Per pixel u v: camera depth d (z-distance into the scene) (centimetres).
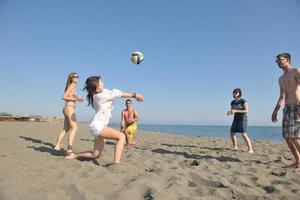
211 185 359
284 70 482
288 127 466
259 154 677
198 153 686
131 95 432
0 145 614
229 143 1049
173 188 318
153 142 1014
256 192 331
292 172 438
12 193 266
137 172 387
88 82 427
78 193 279
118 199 276
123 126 877
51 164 409
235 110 729
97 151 458
